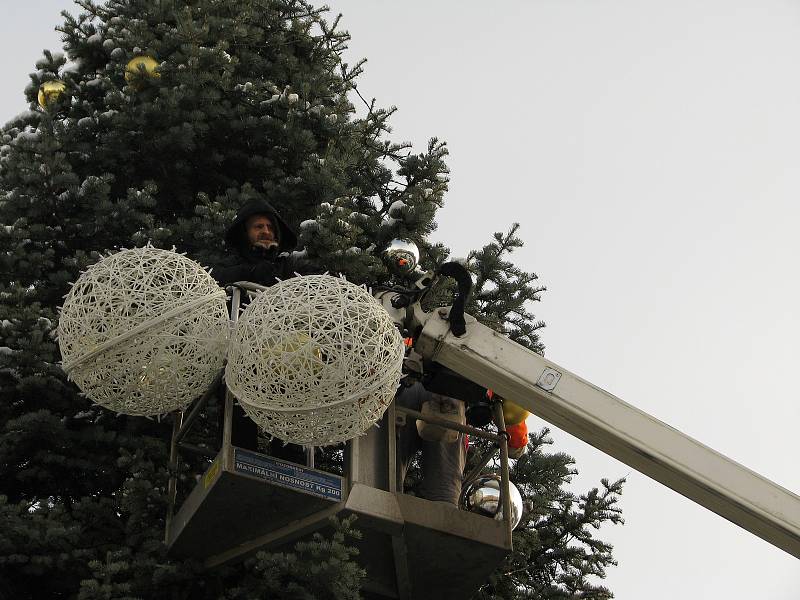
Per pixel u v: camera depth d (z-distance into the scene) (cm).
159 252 1202
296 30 2147
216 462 1275
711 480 1311
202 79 1855
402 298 1360
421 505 1319
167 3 2009
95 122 1866
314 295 1143
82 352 1176
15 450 1498
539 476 1755
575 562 1684
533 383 1330
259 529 1330
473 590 1413
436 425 1391
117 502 1478
